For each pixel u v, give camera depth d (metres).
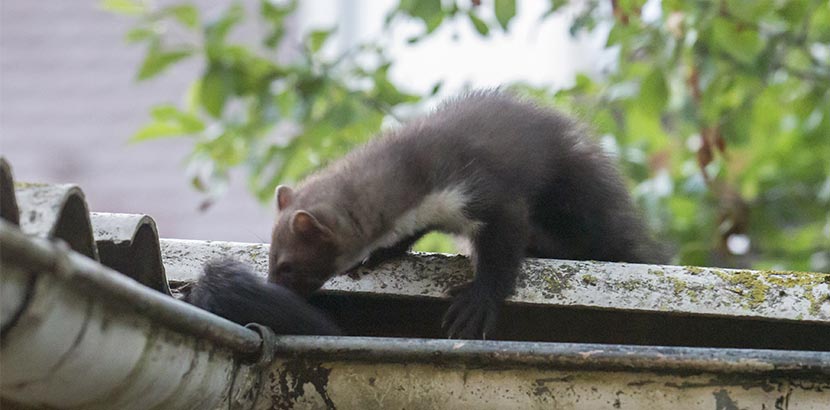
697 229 15.83
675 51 13.84
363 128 15.27
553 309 7.80
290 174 15.33
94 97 29.17
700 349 6.40
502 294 8.04
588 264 7.73
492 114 10.45
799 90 15.89
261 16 16.08
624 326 7.62
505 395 6.50
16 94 29.27
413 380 6.55
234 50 15.35
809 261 16.42
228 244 9.30
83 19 30.64
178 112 15.48
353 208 9.76
